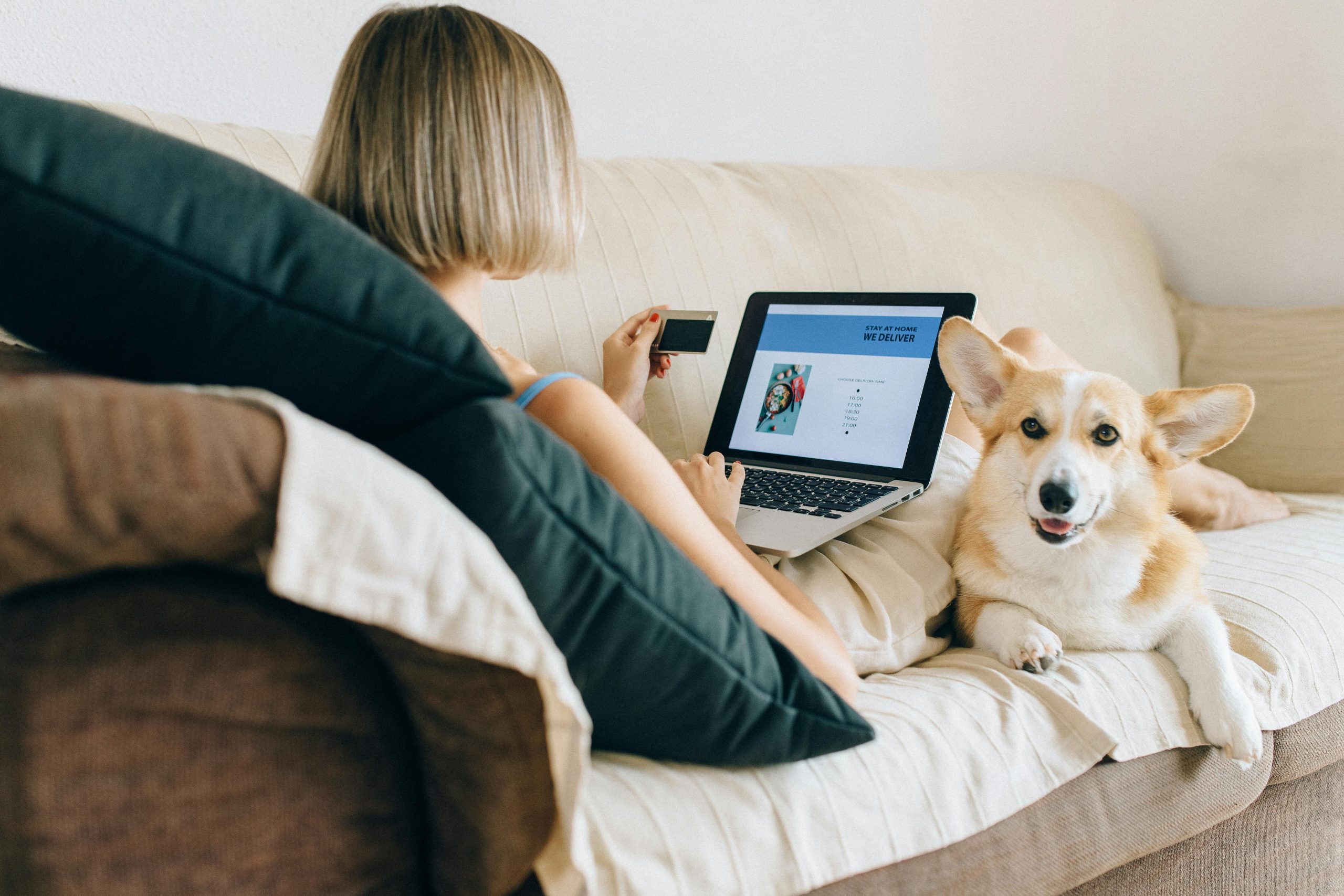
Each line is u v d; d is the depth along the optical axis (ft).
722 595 2.25
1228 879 3.55
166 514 1.33
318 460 1.41
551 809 1.81
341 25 5.08
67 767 1.45
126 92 4.57
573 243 2.86
